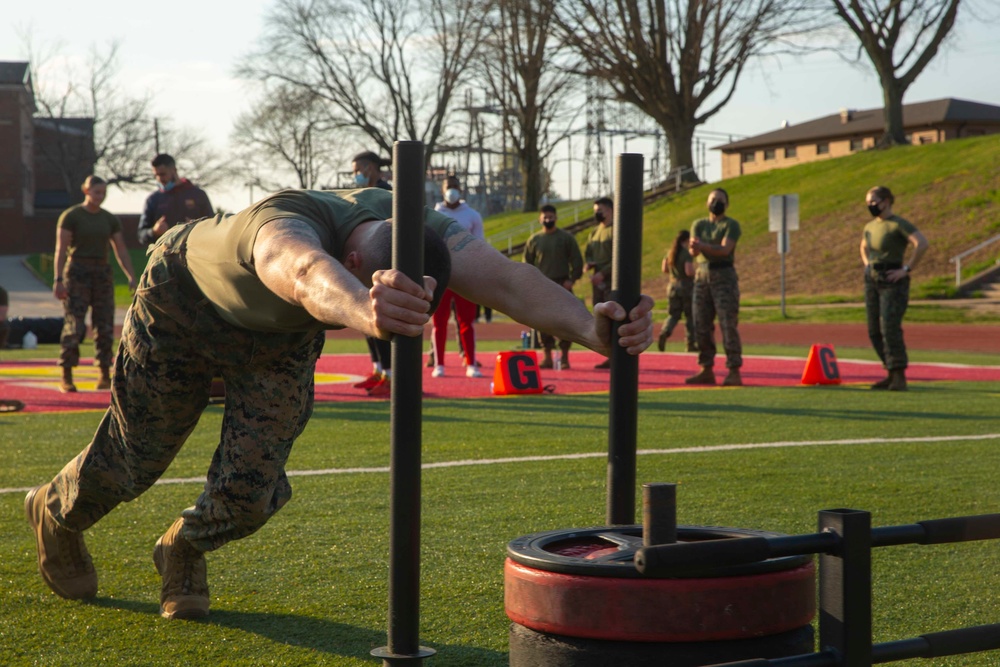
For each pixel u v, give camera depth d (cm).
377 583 375
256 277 254
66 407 977
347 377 1330
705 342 1166
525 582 192
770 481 570
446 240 253
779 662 176
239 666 288
